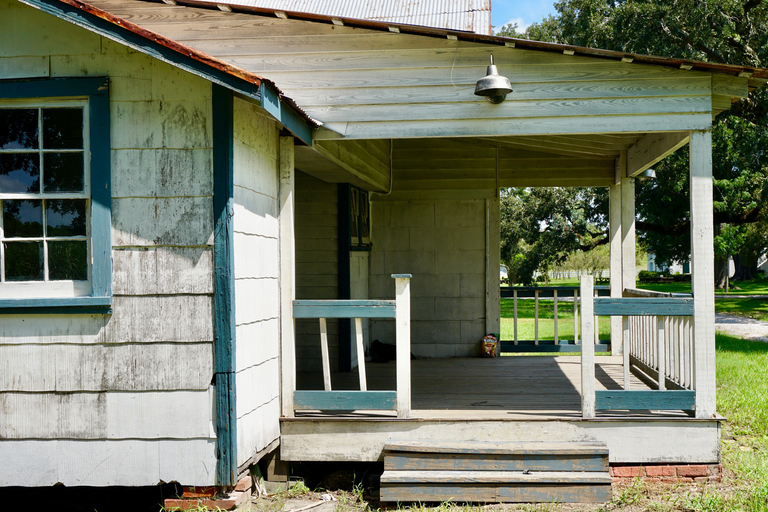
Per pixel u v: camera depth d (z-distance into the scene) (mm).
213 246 4250
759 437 6516
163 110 4285
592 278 5176
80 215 4344
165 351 4273
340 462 5707
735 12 15398
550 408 5578
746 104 15352
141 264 4289
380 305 5219
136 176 4289
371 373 7660
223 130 4246
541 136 7621
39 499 5152
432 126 5430
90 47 4328
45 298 4250
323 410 5555
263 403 4863
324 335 5262
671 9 15172
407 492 4703
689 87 5168
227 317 4227
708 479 5008
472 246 9344
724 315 21719
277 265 5270
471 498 4668
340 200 7836
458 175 9352
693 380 5164
